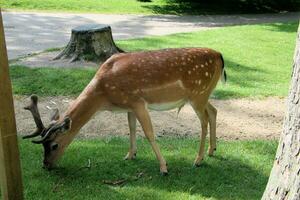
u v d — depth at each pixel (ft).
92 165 17.85
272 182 11.10
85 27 34.73
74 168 17.57
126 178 16.84
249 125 23.38
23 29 50.60
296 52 10.57
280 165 10.88
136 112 16.72
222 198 15.49
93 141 20.57
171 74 16.84
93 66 32.89
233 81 30.91
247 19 64.49
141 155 18.84
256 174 17.34
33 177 16.78
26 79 29.27
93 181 16.60
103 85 16.62
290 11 74.84
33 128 22.50
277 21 61.77
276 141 20.90
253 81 31.12
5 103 12.89
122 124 23.39
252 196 15.66
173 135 21.94
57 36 47.19
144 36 47.62
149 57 16.97
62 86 28.45
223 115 24.73
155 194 15.64
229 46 41.29
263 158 18.81
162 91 16.84
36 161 18.13
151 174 17.19
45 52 37.78
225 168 17.79
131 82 16.51
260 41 44.16
